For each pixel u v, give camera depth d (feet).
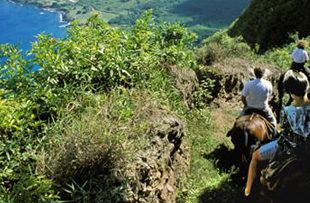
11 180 16.03
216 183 25.16
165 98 25.63
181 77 31.09
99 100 20.54
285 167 11.62
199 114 33.86
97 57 23.34
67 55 22.50
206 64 45.68
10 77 19.89
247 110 25.68
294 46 57.41
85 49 23.15
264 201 12.19
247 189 15.43
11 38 508.12
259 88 24.90
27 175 15.20
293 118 13.67
